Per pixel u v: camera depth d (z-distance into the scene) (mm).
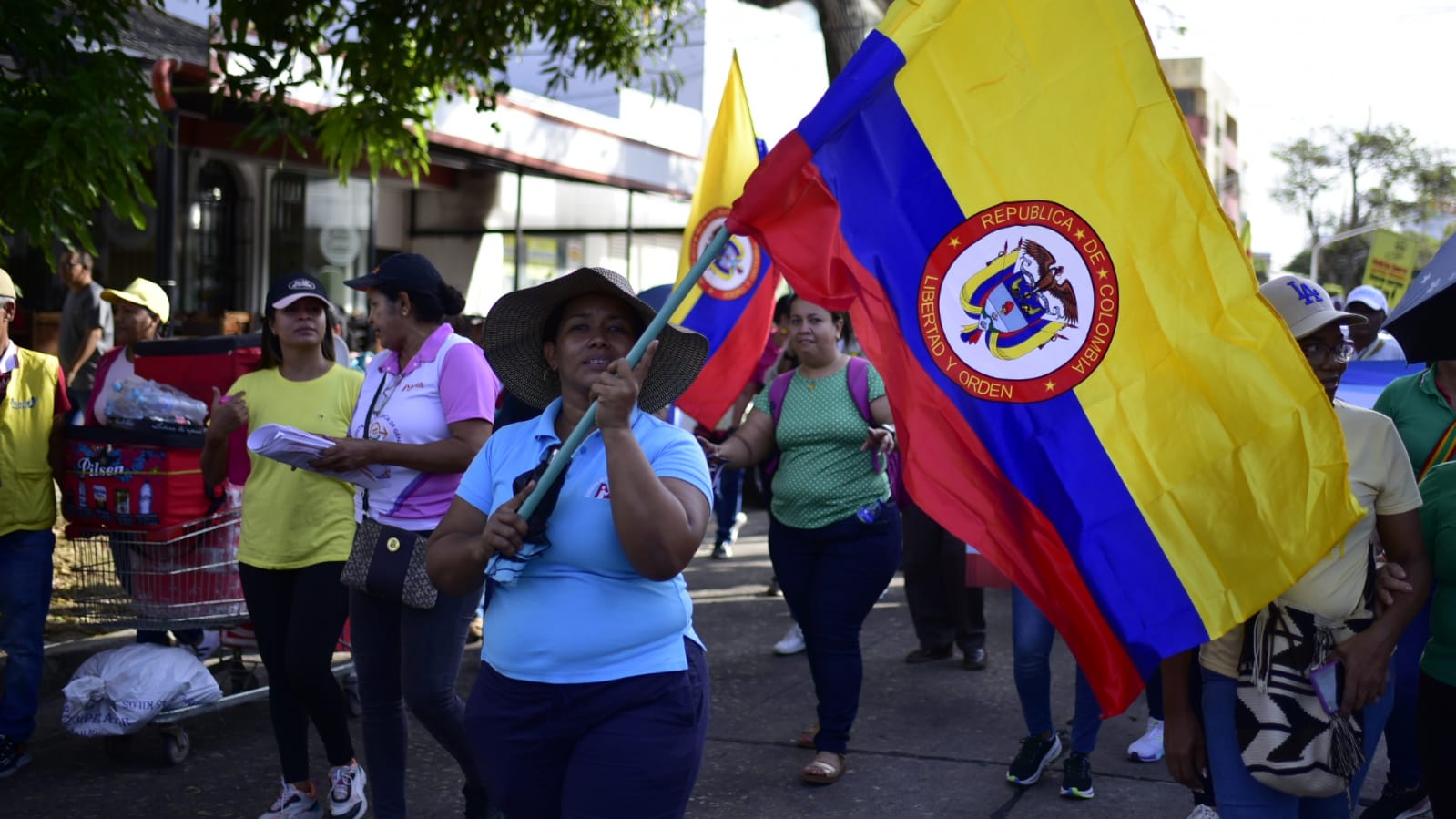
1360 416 3248
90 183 5852
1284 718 3027
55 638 6816
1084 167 3291
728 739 5875
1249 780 3141
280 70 8180
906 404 3412
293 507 4484
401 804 4211
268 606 4578
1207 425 3156
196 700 5336
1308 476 3031
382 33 8727
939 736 5883
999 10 3346
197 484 5328
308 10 8680
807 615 5359
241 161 14648
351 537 4500
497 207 17859
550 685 2760
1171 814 4887
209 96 11438
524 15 9641
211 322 13836
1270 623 3078
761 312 7477
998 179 3354
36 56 6023
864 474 5242
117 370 5883
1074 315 3297
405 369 4309
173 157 11516
